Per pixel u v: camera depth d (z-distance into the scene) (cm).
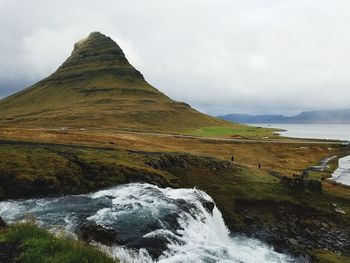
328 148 15988
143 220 3647
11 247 1680
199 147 11831
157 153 7369
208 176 6631
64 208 4084
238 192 5966
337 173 10262
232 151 11656
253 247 4466
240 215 5406
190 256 3142
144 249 3003
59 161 5503
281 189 6291
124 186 5216
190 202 4550
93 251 1730
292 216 5575
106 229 2997
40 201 4425
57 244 1711
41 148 6266
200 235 3828
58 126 17375
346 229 5394
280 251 4406
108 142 8738
